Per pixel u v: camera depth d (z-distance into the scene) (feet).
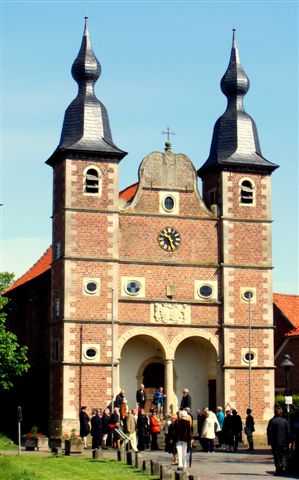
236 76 219.41
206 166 218.38
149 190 209.67
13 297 242.37
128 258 205.67
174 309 207.21
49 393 204.64
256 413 208.13
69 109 209.87
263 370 210.38
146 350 212.64
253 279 212.84
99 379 199.11
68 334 198.49
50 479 117.19
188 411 136.26
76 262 201.26
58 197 208.13
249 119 219.61
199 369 216.13
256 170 216.33
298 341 245.04
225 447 185.16
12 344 203.62
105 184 205.36
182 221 210.79
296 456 124.98
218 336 209.56
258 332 211.41
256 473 126.41
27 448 177.68
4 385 202.90
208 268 210.79
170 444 151.64
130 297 204.54
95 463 139.03
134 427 160.45
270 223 215.72
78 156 204.64
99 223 203.82
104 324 200.75
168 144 212.43
